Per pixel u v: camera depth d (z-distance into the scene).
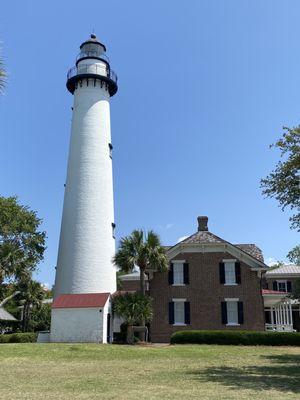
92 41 41.91
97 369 19.08
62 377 16.52
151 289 37.22
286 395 12.60
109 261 37.81
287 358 23.75
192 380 15.72
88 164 38.84
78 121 40.12
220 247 37.53
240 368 19.53
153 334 36.16
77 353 25.00
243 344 31.22
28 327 51.41
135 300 32.53
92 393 12.87
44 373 17.73
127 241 34.31
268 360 22.86
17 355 24.19
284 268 50.72
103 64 41.53
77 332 33.50
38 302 49.97
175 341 31.95
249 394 12.74
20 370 18.73
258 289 36.38
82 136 39.53
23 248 44.66
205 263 37.38
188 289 36.91
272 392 13.14
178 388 13.86
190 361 22.31
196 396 12.34
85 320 33.62
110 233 38.62
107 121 40.94
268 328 38.97
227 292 36.53
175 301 36.75
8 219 43.53
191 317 36.28
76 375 17.11
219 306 36.31
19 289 48.34
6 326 53.16
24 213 45.09
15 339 34.78
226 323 35.88
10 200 44.41
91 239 37.38
